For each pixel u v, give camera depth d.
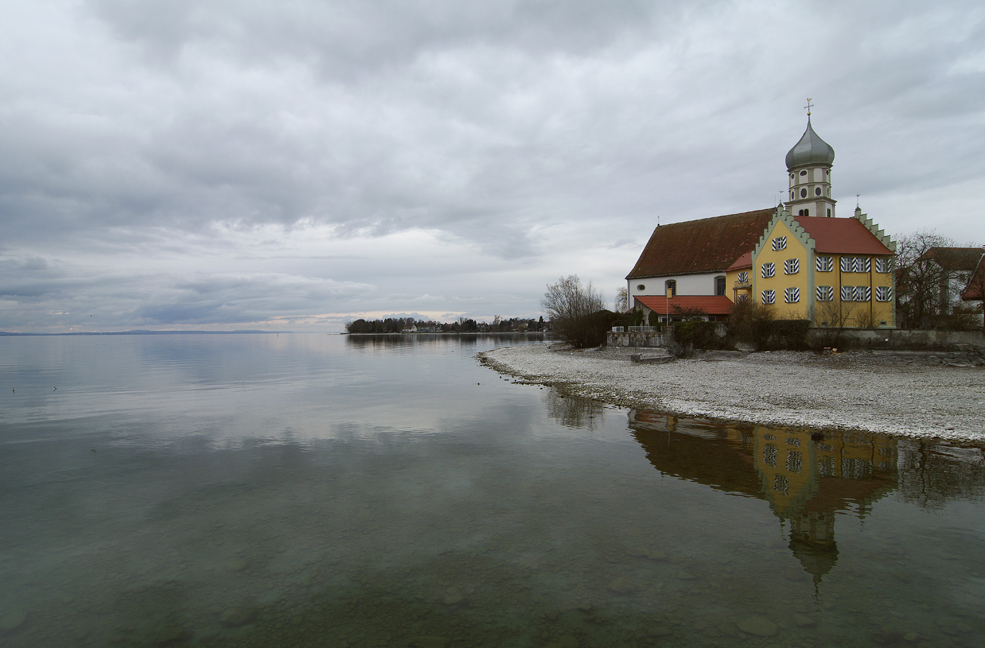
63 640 7.45
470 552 9.88
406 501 12.65
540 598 8.29
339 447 18.20
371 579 8.96
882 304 47.16
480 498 12.77
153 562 9.72
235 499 12.99
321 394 32.66
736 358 42.97
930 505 12.01
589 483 13.81
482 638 7.28
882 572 8.96
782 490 13.11
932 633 7.25
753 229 60.47
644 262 66.75
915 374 32.28
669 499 12.56
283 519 11.65
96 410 27.00
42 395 33.34
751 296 52.62
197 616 7.97
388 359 69.38
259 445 18.70
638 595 8.33
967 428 18.61
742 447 17.25
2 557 10.05
